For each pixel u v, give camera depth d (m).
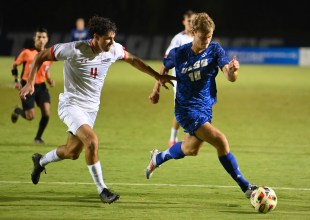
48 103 42.56
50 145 41.94
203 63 26.66
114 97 73.88
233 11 160.62
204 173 33.66
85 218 23.52
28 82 25.92
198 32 26.09
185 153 28.53
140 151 40.59
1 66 117.12
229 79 25.44
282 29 160.88
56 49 25.89
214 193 28.66
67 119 26.23
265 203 24.44
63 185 29.78
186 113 26.92
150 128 51.41
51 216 23.73
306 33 156.00
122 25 158.62
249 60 143.75
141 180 31.53
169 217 23.91
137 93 78.81
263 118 58.56
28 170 33.41
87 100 26.58
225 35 150.62
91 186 29.64
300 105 68.81
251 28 161.00
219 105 68.50
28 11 156.50
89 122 26.64
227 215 24.39
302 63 141.50
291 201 27.17
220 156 26.52
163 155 29.62
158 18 158.88
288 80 102.38
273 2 160.62
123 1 157.62
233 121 56.34
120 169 34.44
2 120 53.75
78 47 25.83
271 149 42.31
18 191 28.25
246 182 26.25
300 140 46.41
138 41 147.12
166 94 80.94
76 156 27.08
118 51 26.77
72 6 157.25
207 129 26.47
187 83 26.97
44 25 157.12
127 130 50.00
